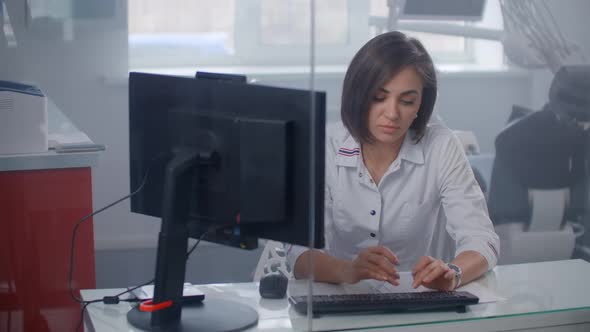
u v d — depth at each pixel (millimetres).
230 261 2070
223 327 1394
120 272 2270
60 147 2203
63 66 2504
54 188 2191
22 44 2492
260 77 2354
